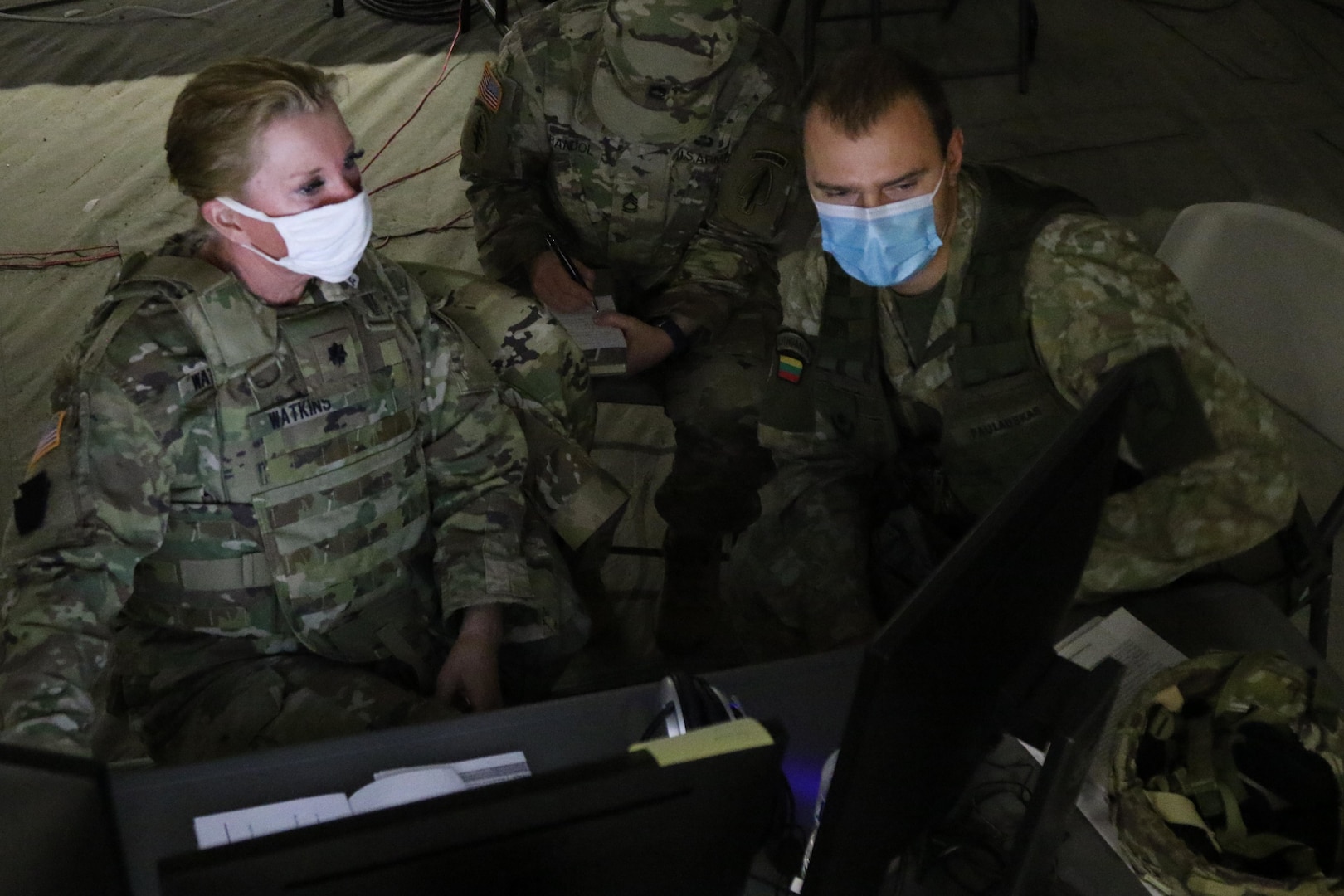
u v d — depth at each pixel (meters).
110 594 1.48
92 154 3.98
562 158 2.49
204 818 1.21
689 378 2.41
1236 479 1.62
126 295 1.52
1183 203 3.88
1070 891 1.24
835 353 1.89
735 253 2.53
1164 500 1.63
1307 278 1.92
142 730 1.63
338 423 1.62
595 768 0.88
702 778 0.91
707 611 2.46
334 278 1.60
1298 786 1.28
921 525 1.96
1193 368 1.64
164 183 3.85
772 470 2.40
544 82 2.42
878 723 0.88
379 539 1.70
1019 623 1.07
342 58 4.57
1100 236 1.68
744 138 2.47
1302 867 1.21
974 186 1.75
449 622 1.79
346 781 1.28
